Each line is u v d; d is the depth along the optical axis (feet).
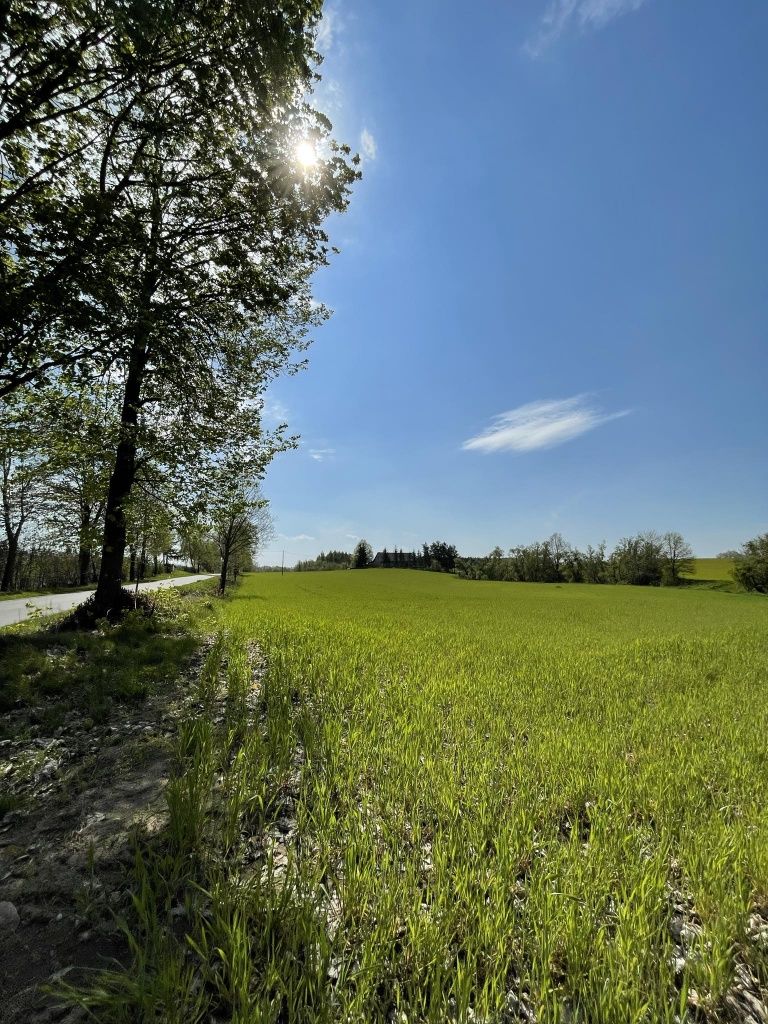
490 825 12.03
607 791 14.25
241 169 30.63
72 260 24.45
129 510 41.96
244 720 18.48
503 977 7.57
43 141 28.17
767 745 19.07
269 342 51.80
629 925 8.66
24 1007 6.93
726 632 60.80
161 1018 6.68
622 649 43.19
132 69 25.54
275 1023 6.68
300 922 8.16
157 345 31.19
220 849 10.81
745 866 10.93
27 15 22.26
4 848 10.75
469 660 34.53
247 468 47.32
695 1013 7.64
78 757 15.84
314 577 276.00
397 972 7.85
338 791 13.87
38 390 34.58
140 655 29.91
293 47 26.07
